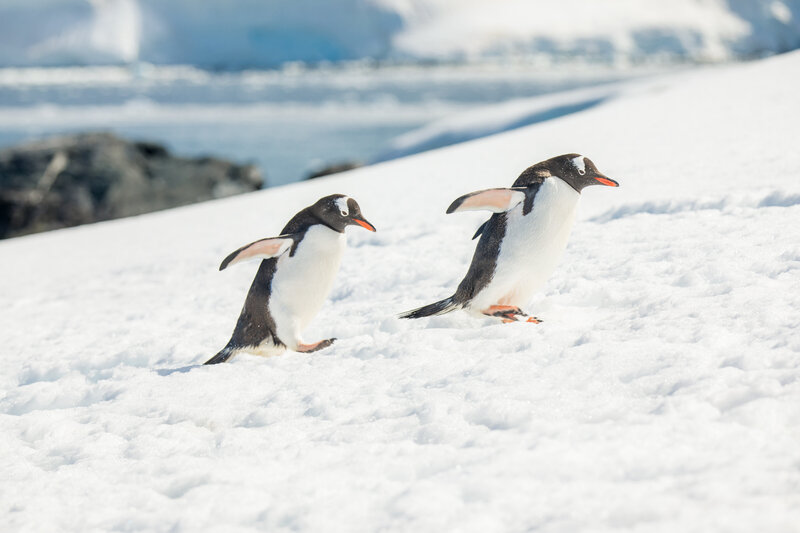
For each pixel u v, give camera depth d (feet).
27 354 35.19
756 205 35.68
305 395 23.68
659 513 14.25
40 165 128.67
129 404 25.30
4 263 67.67
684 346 21.25
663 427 17.35
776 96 67.82
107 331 37.37
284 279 27.30
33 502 18.99
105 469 20.62
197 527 16.58
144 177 137.80
